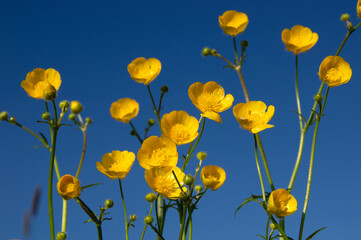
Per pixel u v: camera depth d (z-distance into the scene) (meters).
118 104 0.55
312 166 0.53
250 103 0.52
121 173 0.50
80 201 0.48
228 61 0.58
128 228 0.51
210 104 0.52
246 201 0.51
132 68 0.54
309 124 0.57
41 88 0.54
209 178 0.49
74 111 0.51
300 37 0.58
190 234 0.48
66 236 0.50
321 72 0.54
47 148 0.53
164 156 0.48
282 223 0.54
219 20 0.57
